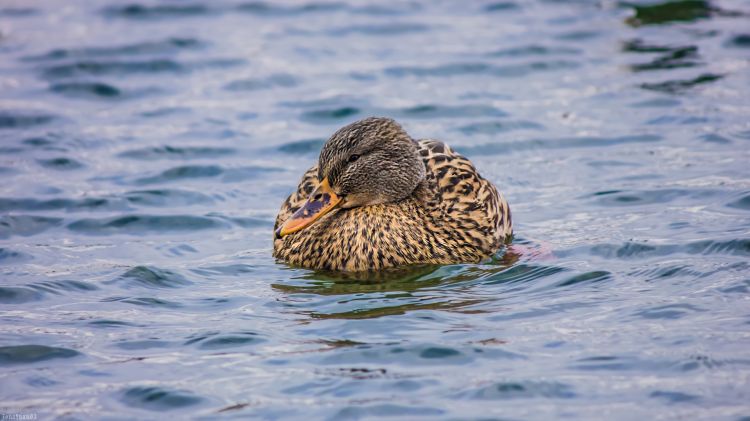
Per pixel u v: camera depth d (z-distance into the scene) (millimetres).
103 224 15391
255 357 10648
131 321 11742
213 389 10000
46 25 26359
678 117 19359
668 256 13227
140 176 17453
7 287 12703
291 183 17250
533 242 14289
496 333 11023
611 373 9969
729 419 9023
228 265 13773
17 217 15508
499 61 22906
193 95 21500
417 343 10766
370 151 13617
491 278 12945
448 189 14219
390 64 22953
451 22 26062
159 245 14555
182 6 27797
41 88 21844
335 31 25516
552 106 20359
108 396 9922
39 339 11219
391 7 27641
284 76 22375
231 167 17844
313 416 9391
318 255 13617
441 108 20297
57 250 14359
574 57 23078
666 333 10773
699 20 25297
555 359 10320
